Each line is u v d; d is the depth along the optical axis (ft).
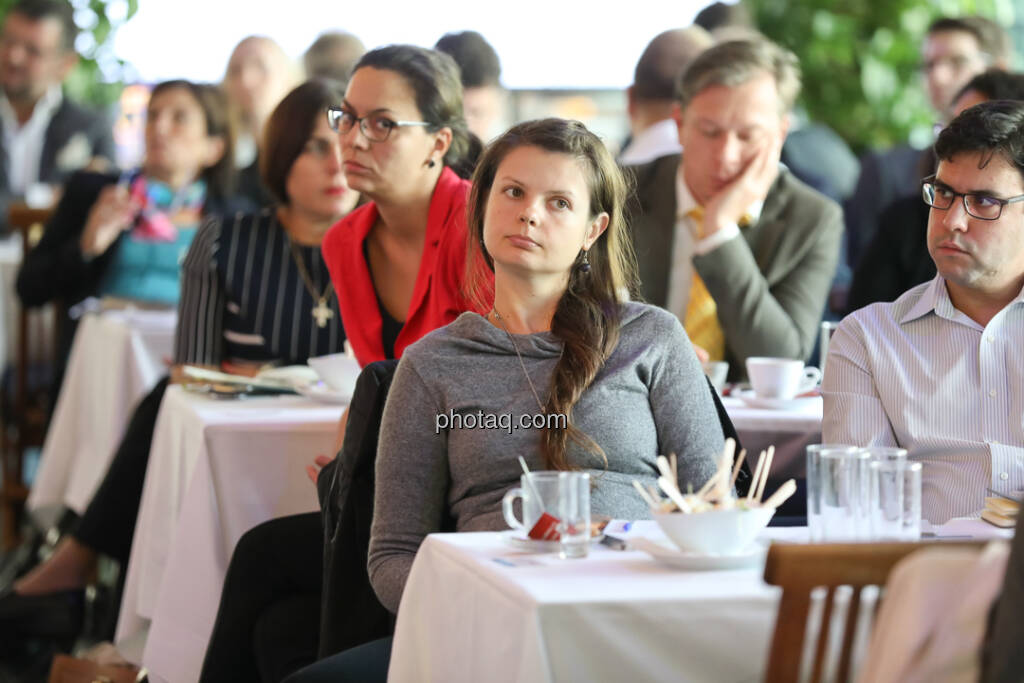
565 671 16.19
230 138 54.80
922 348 25.98
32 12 71.20
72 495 48.42
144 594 32.76
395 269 32.48
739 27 63.77
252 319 38.70
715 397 24.63
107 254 52.90
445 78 31.65
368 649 22.44
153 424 39.24
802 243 38.83
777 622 14.80
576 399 22.62
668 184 39.40
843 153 64.64
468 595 18.22
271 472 30.12
